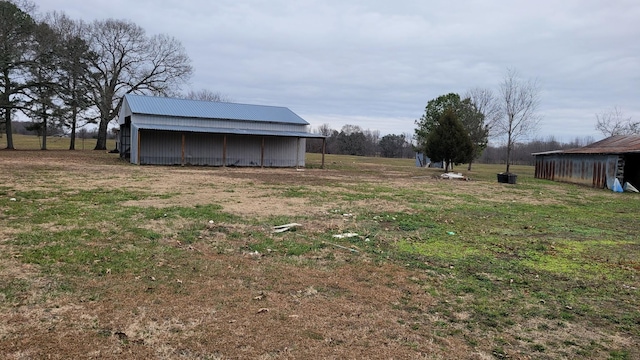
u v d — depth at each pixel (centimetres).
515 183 2109
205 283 428
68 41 3369
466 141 2631
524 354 313
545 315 392
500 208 1138
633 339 347
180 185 1352
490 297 432
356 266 519
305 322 347
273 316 356
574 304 423
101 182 1325
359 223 813
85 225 668
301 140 2989
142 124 2469
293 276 467
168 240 599
